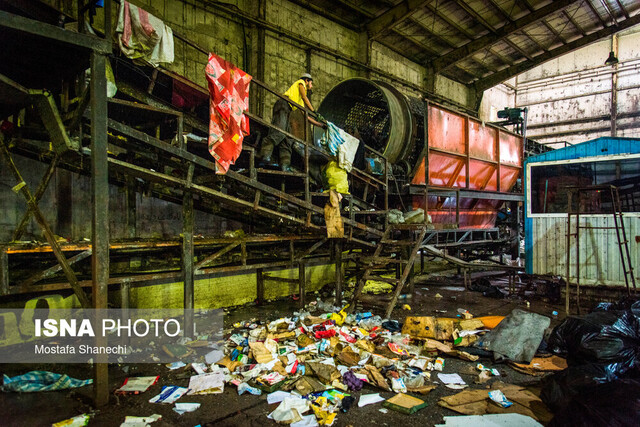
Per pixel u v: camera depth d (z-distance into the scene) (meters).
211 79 4.11
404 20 12.18
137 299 5.06
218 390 3.29
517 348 4.00
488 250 11.09
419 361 3.89
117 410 2.97
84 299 3.25
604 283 6.26
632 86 18.83
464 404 3.04
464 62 15.67
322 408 2.97
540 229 7.00
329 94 8.61
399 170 7.64
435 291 7.76
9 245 3.52
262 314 5.86
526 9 12.44
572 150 6.68
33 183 5.81
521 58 16.03
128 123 4.88
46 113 3.43
